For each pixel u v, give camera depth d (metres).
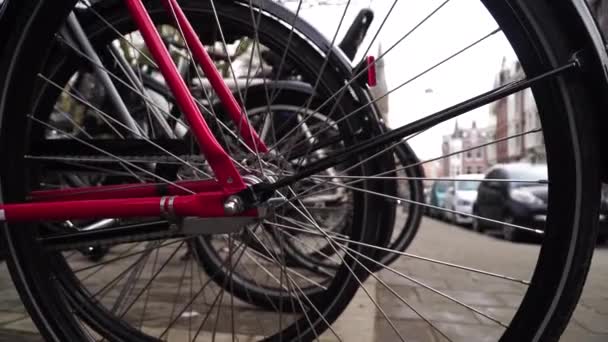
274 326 1.98
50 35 1.37
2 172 1.38
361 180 1.47
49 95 1.63
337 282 1.50
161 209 1.33
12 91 1.37
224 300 2.45
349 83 1.39
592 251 1.10
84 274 2.63
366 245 1.42
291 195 1.48
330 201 2.59
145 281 2.08
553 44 1.10
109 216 1.35
